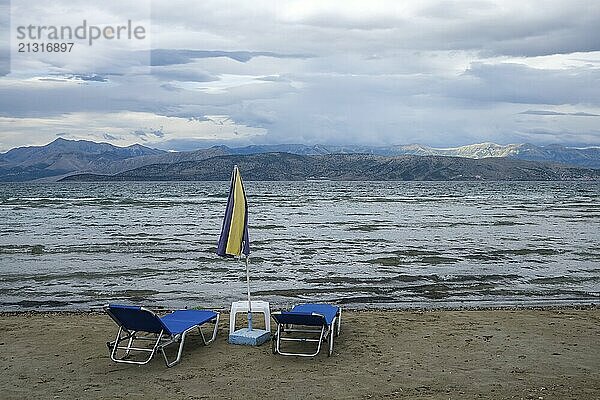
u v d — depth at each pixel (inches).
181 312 391.5
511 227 1444.4
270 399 282.8
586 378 313.9
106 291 629.3
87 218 1758.1
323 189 5669.3
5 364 343.0
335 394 289.7
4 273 742.5
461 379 312.5
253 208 2340.1
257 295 607.5
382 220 1672.0
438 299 587.8
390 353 363.3
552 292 626.8
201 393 291.7
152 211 2144.4
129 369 331.9
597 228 1414.9
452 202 2928.2
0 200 3127.5
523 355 358.3
